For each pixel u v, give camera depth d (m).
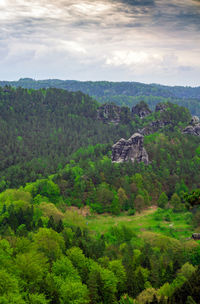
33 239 77.31
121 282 68.19
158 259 81.00
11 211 105.75
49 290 53.88
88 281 62.44
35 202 133.50
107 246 92.38
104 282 63.06
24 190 147.88
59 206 136.62
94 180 162.62
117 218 140.25
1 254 60.88
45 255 69.19
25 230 91.56
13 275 53.09
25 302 48.31
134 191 160.00
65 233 89.94
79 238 89.31
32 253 63.38
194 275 56.50
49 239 74.69
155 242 98.62
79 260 69.19
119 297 66.50
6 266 57.78
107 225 129.50
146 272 72.81
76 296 53.41
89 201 148.38
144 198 157.88
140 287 67.69
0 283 48.91
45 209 115.25
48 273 58.72
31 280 56.25
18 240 71.06
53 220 98.44
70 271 61.16
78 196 149.25
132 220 137.75
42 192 145.88
